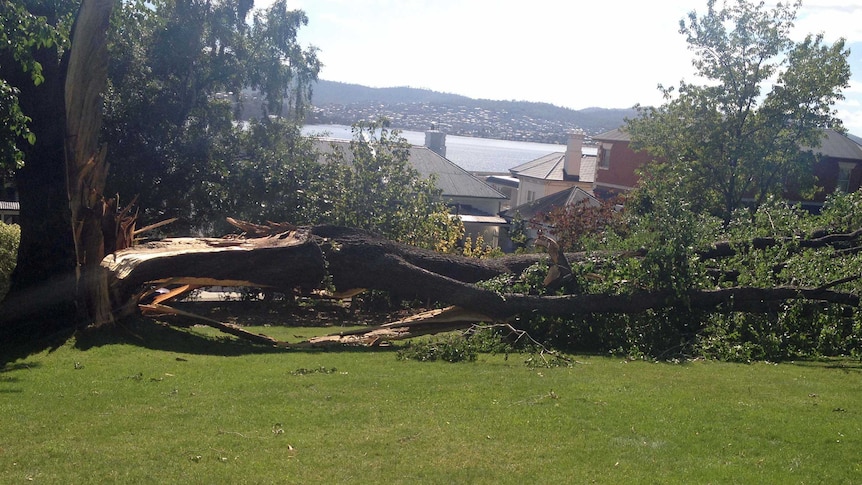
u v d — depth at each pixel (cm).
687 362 1156
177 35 2331
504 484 549
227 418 714
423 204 2056
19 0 1134
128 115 2206
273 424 694
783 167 2659
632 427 690
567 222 2294
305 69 2706
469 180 3881
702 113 2669
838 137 3875
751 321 1273
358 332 1337
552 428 685
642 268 1278
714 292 1275
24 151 1138
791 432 678
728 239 1509
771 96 2609
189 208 2319
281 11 2664
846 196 1535
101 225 1220
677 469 582
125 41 2252
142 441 638
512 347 1243
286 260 1315
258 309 1811
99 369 960
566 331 1304
